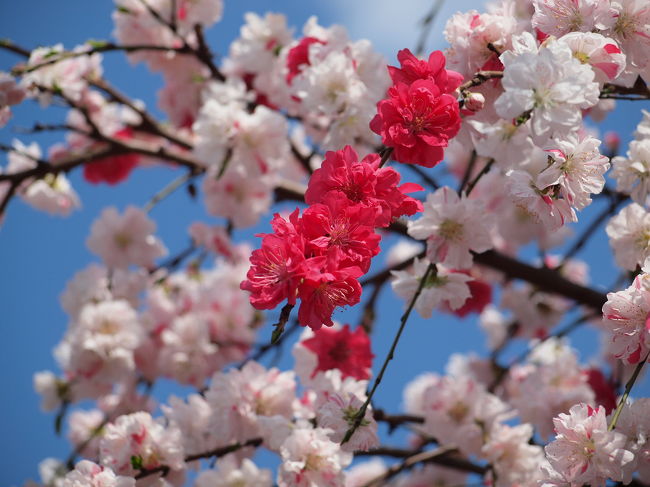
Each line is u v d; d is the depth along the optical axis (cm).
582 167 86
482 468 120
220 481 109
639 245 95
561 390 118
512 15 92
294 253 79
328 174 83
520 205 88
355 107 105
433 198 96
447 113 85
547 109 85
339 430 93
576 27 88
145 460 101
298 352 110
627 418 88
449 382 116
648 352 87
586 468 87
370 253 81
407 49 87
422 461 114
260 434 107
